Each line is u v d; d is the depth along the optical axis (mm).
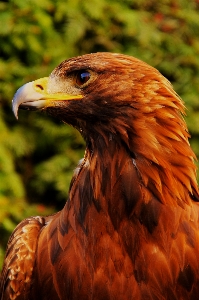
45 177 12625
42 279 5992
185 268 5672
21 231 6387
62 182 12500
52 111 6125
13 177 11969
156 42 13539
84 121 6004
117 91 5766
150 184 5680
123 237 5715
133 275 5699
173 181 5688
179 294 5703
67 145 12969
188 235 5688
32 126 13055
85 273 5773
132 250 5695
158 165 5664
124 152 5777
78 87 6004
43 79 6215
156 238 5676
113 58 5875
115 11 13531
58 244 5922
